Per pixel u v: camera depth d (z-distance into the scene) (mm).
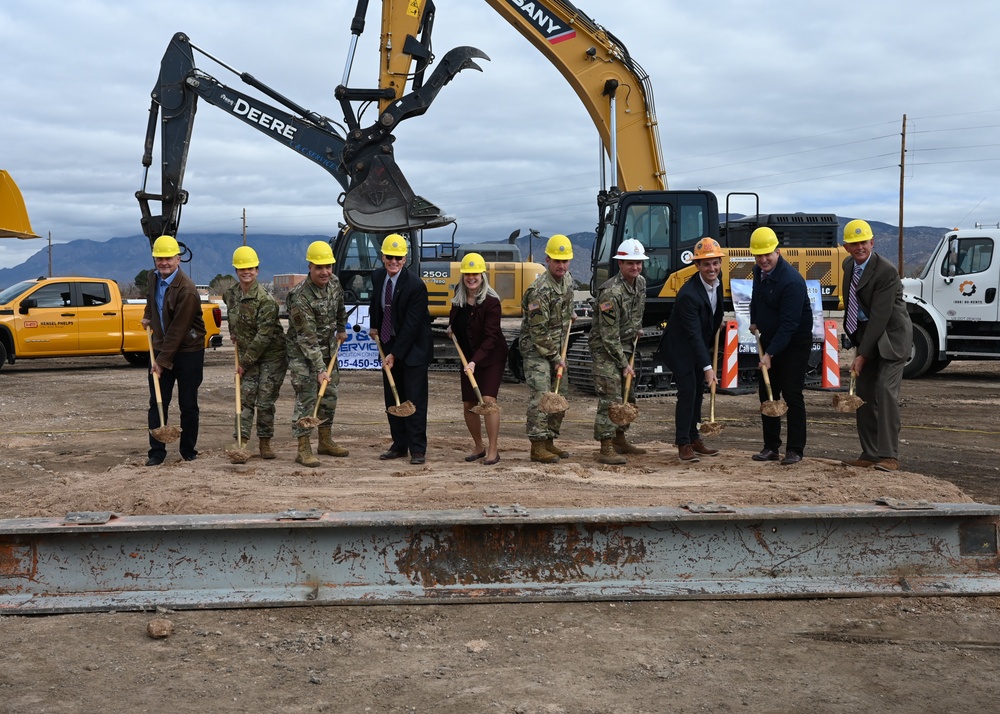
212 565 5219
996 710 3867
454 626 4805
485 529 5324
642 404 13375
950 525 5594
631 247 7512
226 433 10422
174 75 14758
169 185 14906
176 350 7648
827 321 8922
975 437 10766
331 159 14742
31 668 4238
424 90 13742
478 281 7512
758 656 4434
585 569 5375
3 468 8484
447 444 8906
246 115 14844
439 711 3834
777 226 14828
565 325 7539
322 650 4484
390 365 7660
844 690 4055
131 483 6617
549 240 7406
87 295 17844
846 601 5227
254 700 3928
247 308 7551
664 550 5422
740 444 9945
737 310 14062
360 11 13805
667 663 4340
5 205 15438
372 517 5246
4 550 5133
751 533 5480
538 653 4453
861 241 7125
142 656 4395
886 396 7168
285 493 6316
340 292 7801
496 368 7629
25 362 20141
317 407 7547
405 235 16328
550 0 14688
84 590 5164
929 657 4441
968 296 16500
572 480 6797
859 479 6754
